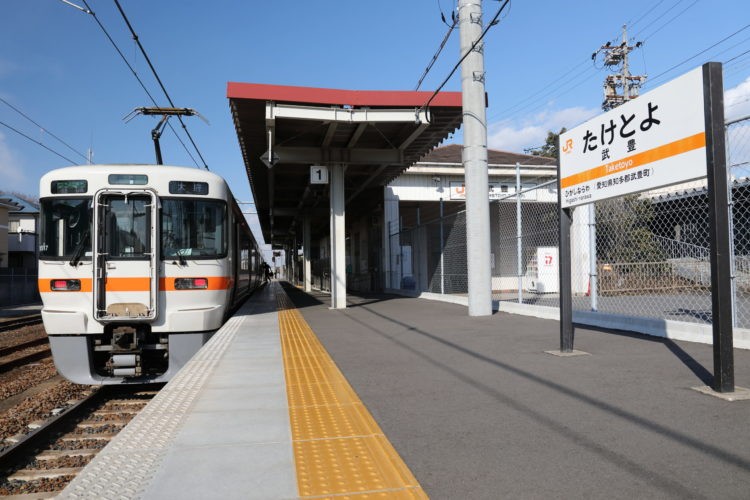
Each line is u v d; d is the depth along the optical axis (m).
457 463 3.42
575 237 18.53
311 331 10.52
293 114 13.77
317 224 38.31
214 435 4.04
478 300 12.28
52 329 8.03
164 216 8.64
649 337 8.25
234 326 11.58
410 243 22.34
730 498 2.83
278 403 4.98
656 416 4.24
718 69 4.99
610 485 3.02
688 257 13.39
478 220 12.38
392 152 17.45
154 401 5.10
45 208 8.31
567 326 7.18
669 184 5.57
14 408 7.52
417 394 5.22
